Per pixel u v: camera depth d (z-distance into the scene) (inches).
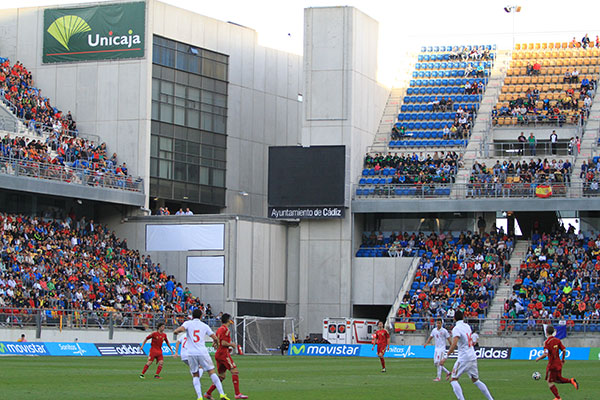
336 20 3216.0
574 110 3341.5
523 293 2859.3
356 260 3154.5
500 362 2349.9
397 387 1419.8
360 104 3265.3
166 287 2957.7
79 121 3294.8
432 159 3265.3
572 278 2878.9
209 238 3058.6
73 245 2869.1
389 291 3110.2
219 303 3021.7
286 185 3154.5
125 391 1262.3
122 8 3275.1
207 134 3491.6
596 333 2711.6
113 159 3211.1
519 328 2778.1
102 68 3282.5
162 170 3294.8
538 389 1412.4
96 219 3189.0
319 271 3157.0
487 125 3361.2
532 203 3021.7
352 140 3184.1
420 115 3462.1
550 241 3026.6
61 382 1393.9
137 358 2283.5
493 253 3041.3
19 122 2965.1
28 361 1983.3
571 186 3043.8
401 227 3250.5
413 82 3624.5
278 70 3821.4
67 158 3004.4
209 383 1429.6
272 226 3176.7
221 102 3558.1
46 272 2642.7
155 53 3289.9
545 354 1240.2
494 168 3149.6
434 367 2054.6
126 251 3046.3
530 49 3722.9
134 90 3245.6
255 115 3708.2
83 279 2733.8
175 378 1541.6
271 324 2982.3
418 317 2859.3
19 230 2726.4
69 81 3312.0
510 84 3560.5
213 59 3531.0
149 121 3240.7
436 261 3063.5
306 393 1275.8
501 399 1233.4
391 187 3159.5
